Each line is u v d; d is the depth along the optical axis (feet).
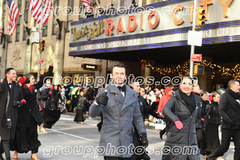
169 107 16.19
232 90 21.79
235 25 44.98
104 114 13.88
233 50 55.88
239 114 21.53
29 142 22.74
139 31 58.65
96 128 44.55
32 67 117.29
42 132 38.17
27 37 120.16
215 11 47.11
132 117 14.06
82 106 51.06
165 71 70.03
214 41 47.14
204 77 67.10
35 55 115.96
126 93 13.97
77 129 42.63
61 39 102.78
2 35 136.77
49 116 38.09
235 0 44.96
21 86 22.76
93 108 13.21
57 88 39.32
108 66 85.87
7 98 21.08
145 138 14.05
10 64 131.64
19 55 125.90
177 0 52.21
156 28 55.62
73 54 74.59
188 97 16.33
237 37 44.80
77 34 73.36
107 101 13.19
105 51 65.72
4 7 139.13
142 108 22.06
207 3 47.67
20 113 22.27
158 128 44.70
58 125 46.91
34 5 84.94
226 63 76.59
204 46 52.26
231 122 20.95
